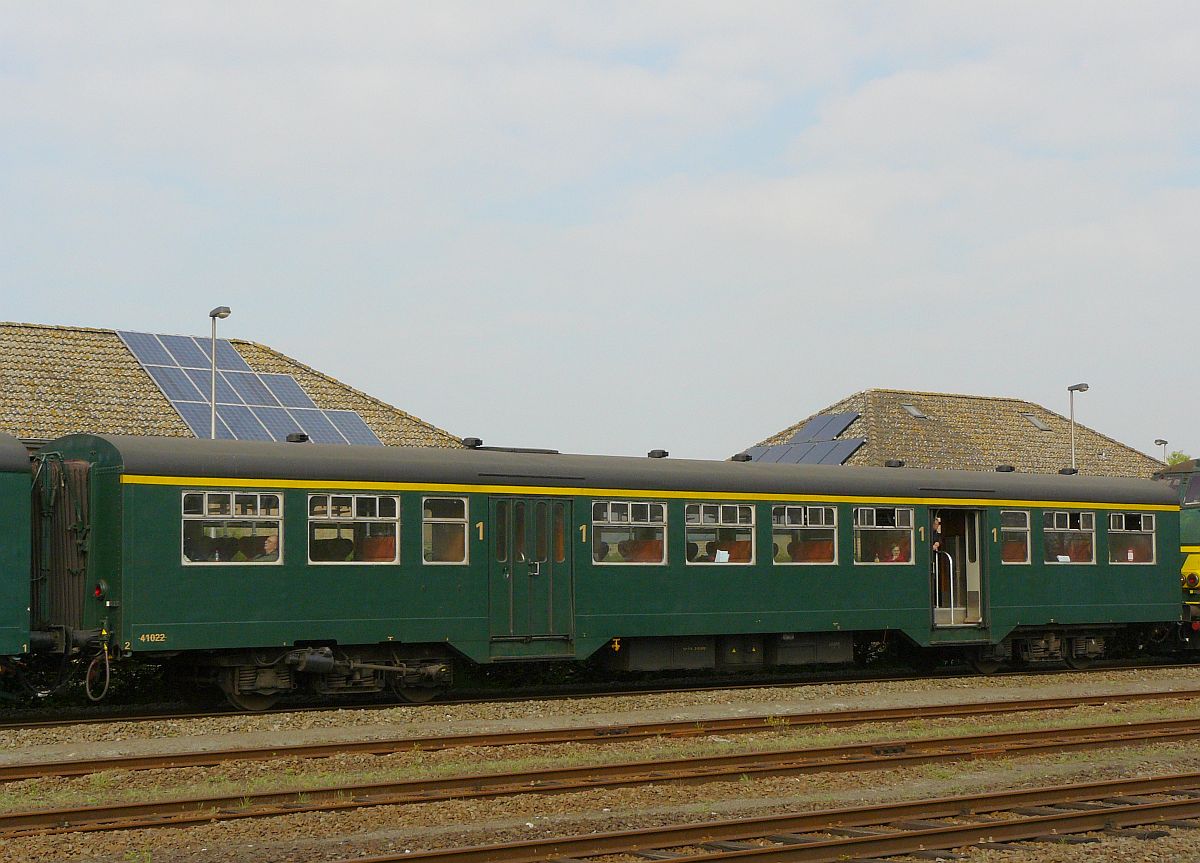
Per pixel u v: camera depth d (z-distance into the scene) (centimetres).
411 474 1920
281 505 1820
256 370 3306
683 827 1051
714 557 2166
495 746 1530
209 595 1761
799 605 2236
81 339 3127
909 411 4481
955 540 2495
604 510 2077
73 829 1082
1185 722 1688
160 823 1102
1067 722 1773
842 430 4350
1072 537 2541
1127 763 1436
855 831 1087
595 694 2066
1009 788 1296
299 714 1744
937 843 1055
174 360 3166
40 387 2877
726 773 1307
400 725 1702
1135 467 4722
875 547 2323
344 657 1889
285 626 1812
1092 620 2545
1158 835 1091
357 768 1401
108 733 1595
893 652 2689
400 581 1902
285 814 1144
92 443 1786
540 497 2023
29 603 1706
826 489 2278
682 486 2142
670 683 2283
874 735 1650
